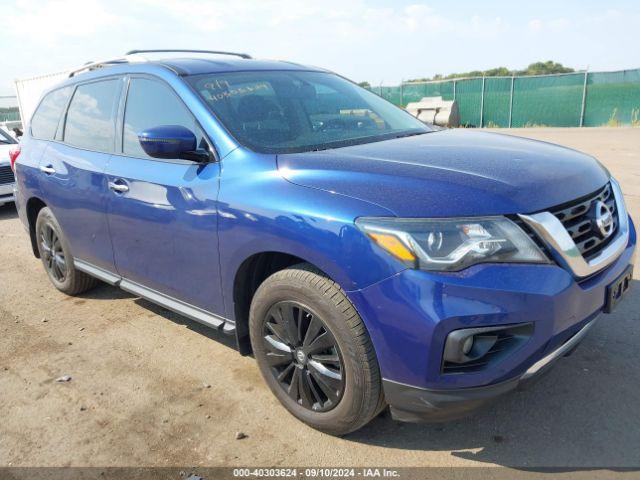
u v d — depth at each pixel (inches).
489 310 83.2
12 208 371.2
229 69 139.9
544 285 86.2
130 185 135.0
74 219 163.8
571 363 127.4
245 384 128.4
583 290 92.9
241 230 107.4
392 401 93.5
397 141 123.3
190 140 115.3
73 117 169.5
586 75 791.7
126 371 137.3
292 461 101.8
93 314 174.2
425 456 101.3
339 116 138.6
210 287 121.4
